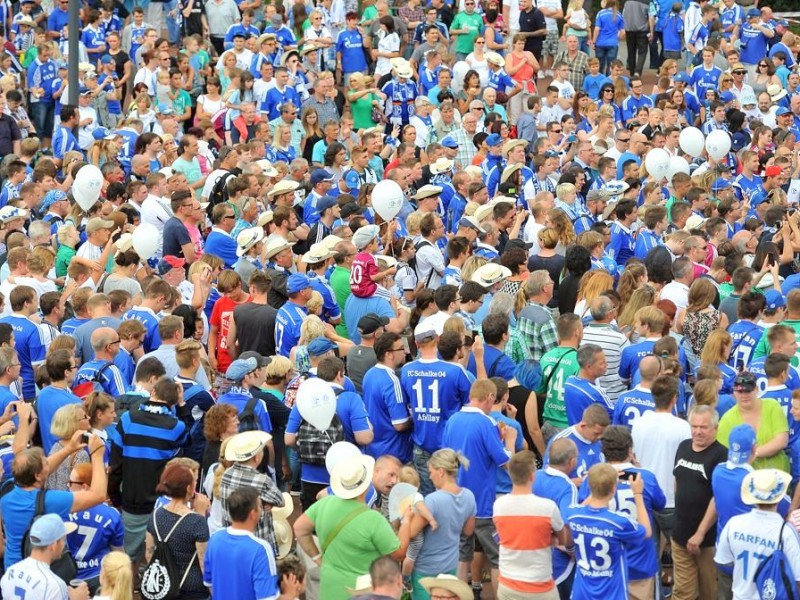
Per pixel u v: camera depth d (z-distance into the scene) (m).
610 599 30.81
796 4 130.62
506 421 36.62
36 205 59.66
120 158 73.56
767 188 74.06
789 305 43.66
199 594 31.58
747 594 31.03
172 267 49.41
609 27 100.31
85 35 91.88
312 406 37.09
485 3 97.44
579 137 79.31
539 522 31.22
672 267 48.16
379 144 71.06
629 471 32.19
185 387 38.78
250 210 55.66
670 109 84.12
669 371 38.31
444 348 38.59
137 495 35.81
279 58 91.25
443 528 32.22
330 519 30.98
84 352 42.50
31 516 31.61
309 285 45.31
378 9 96.19
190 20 97.62
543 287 42.25
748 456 32.66
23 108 84.12
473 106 77.44
